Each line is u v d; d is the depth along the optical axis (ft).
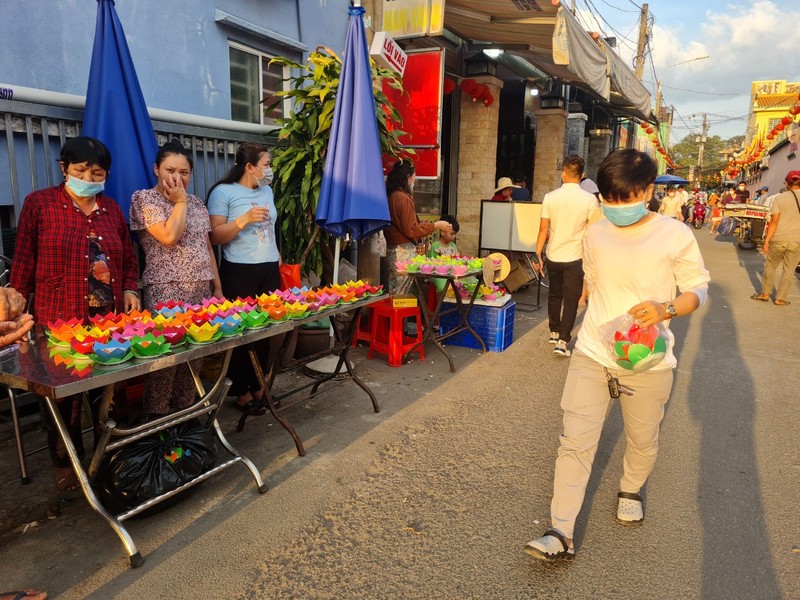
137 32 16.01
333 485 10.29
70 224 9.16
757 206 48.11
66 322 9.25
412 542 8.71
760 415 13.71
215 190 12.58
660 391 8.18
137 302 10.46
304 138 16.97
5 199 12.41
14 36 13.08
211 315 9.53
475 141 34.37
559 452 8.34
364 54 14.15
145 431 8.48
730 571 8.14
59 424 7.76
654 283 7.77
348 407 13.80
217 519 9.17
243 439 12.01
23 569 7.90
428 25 20.75
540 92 42.88
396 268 17.06
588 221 17.24
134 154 11.85
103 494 8.64
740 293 29.86
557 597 7.59
